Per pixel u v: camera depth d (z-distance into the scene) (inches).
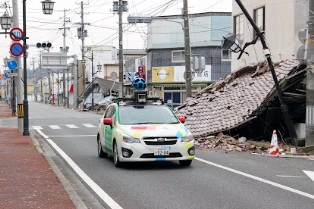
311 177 449.1
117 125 519.8
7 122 1422.2
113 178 448.5
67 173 483.2
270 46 1048.2
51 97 4746.6
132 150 478.9
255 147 685.9
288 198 355.6
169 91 1996.8
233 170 492.4
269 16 1056.2
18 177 430.6
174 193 376.8
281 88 727.7
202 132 785.6
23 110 927.7
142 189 394.6
